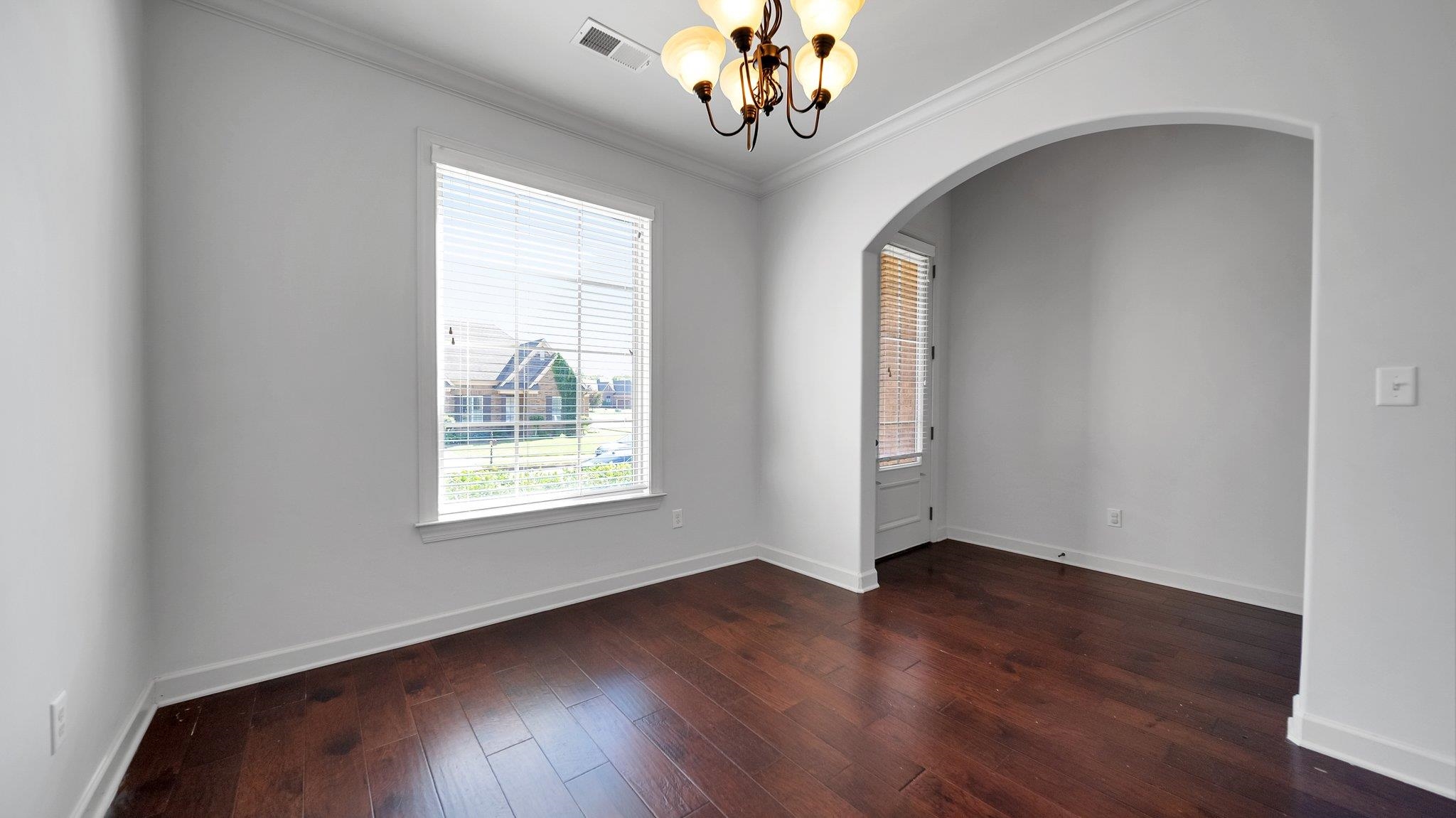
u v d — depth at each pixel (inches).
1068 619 113.3
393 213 98.0
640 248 133.6
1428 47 63.5
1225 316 125.1
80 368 57.8
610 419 129.1
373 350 96.3
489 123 108.3
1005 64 99.2
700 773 66.9
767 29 61.7
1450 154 62.2
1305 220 115.3
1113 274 142.4
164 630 80.2
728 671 92.0
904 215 123.6
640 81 105.9
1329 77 69.8
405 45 95.2
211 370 82.8
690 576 141.4
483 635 104.9
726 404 149.8
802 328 145.0
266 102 86.7
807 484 143.7
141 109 77.0
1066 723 76.9
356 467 95.2
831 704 82.2
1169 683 87.4
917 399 167.9
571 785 64.9
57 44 52.7
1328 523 69.4
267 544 87.7
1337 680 69.0
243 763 68.1
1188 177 130.3
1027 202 159.2
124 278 70.1
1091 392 146.7
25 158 47.1
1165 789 63.8
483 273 109.6
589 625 110.0
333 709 79.9
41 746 49.4
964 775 66.4
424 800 62.3
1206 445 127.9
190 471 81.5
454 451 107.0
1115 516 142.3
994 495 167.8
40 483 49.8
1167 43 82.9
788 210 148.3
